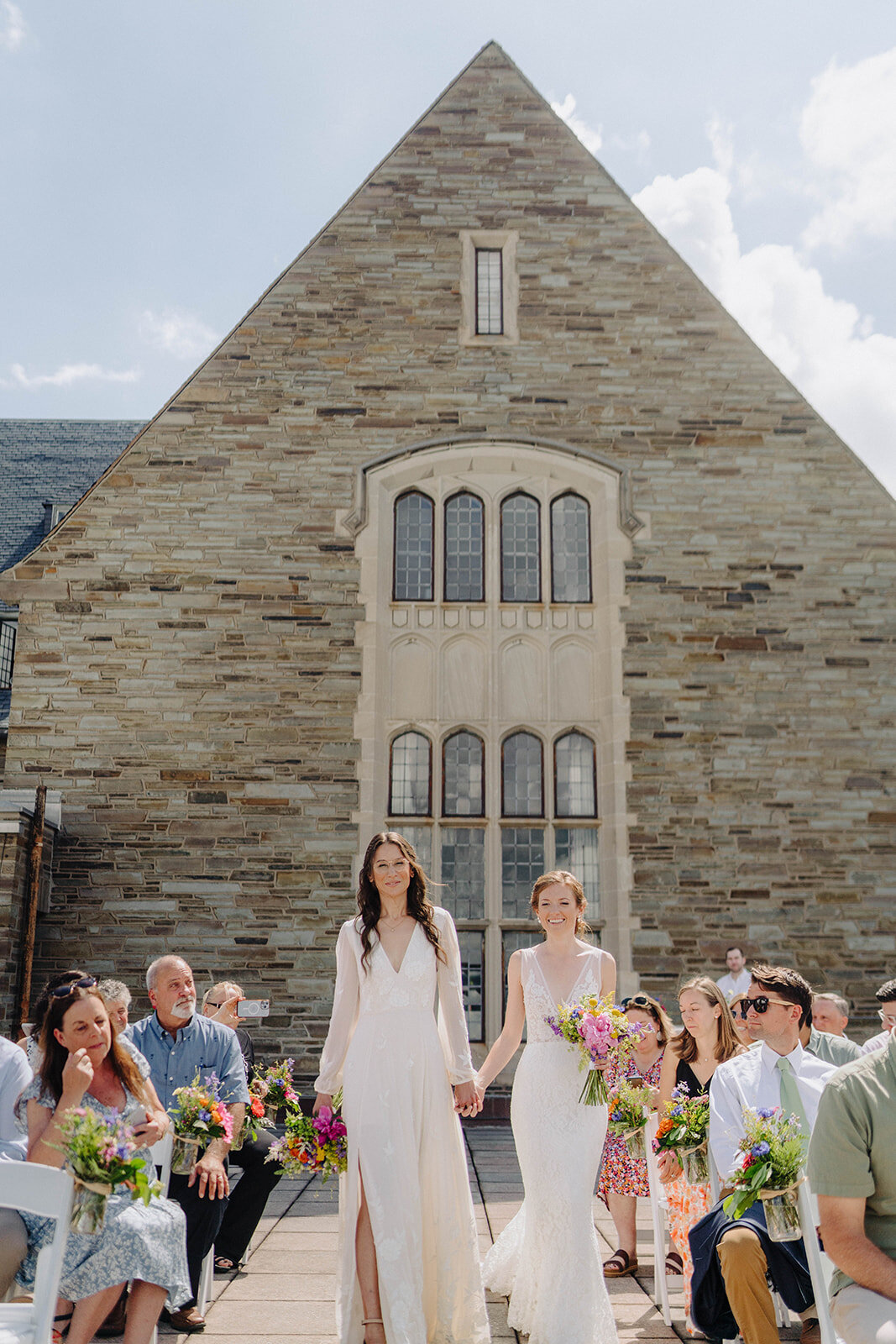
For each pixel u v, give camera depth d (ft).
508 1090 40.01
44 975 39.14
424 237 46.16
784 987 15.30
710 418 44.83
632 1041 15.61
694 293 46.11
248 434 43.96
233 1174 27.73
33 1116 13.65
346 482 43.68
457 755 43.04
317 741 41.39
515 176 47.06
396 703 43.04
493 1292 18.39
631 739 41.88
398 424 44.32
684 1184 17.21
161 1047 17.43
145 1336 12.91
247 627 42.32
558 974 16.72
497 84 48.16
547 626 44.01
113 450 66.33
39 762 40.98
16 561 58.39
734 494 44.19
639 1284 19.04
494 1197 25.86
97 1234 12.89
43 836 38.32
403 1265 13.93
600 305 45.78
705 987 18.80
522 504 45.29
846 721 42.24
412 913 15.70
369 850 15.70
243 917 39.86
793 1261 13.20
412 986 15.21
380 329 45.09
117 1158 11.86
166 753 41.11
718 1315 13.98
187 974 17.63
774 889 40.70
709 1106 15.34
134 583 42.55
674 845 40.96
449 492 45.11
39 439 67.05
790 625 43.06
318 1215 24.21
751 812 41.34
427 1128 14.89
